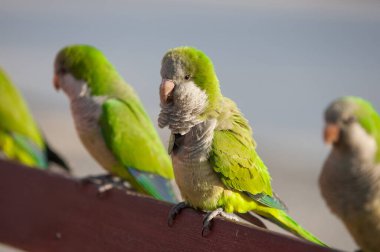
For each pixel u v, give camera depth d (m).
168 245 5.18
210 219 4.87
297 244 4.32
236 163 5.35
